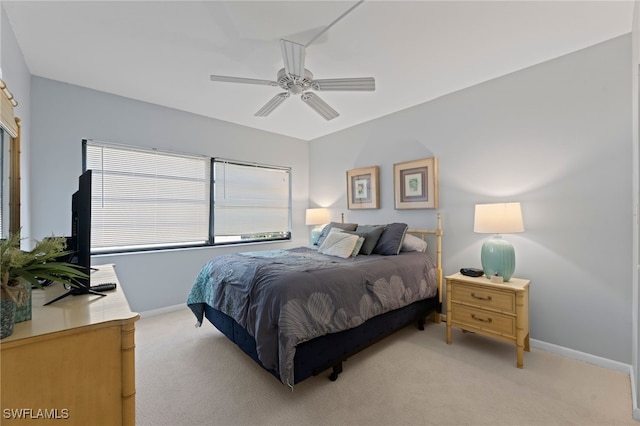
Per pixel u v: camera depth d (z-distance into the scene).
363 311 2.10
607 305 2.12
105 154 3.02
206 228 3.78
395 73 2.59
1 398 0.85
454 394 1.81
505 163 2.65
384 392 1.83
